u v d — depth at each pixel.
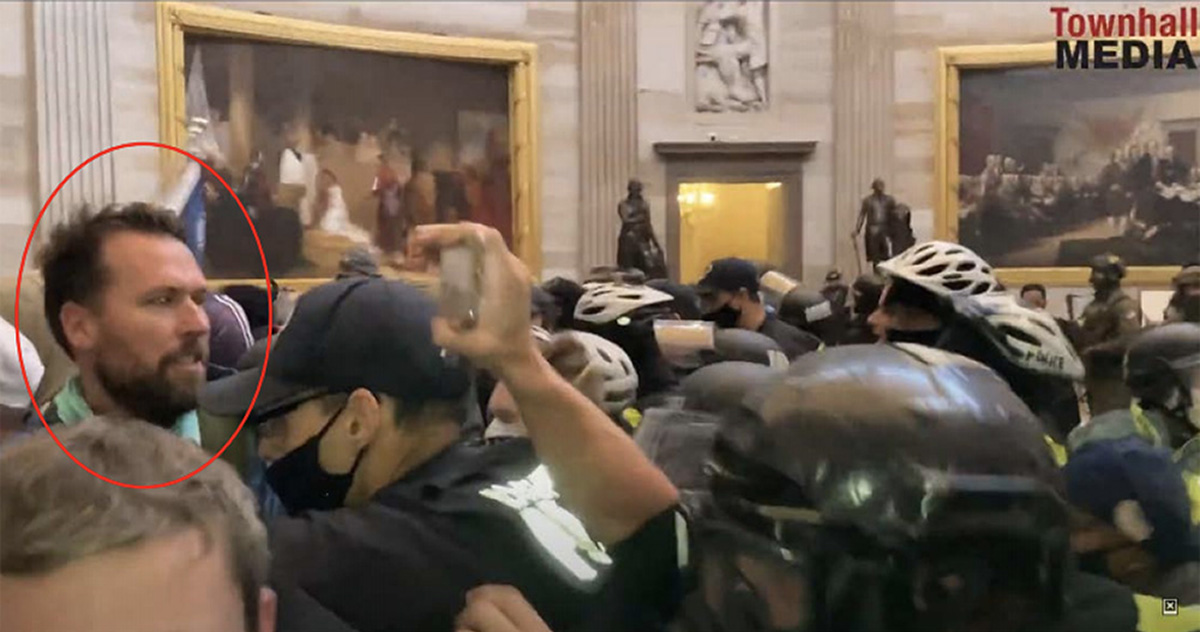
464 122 12.11
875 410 1.16
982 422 1.16
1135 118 9.12
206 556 1.04
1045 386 1.89
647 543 1.25
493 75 12.30
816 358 1.28
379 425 1.26
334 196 11.12
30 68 8.84
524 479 1.29
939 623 1.12
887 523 1.12
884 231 11.22
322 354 1.25
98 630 0.99
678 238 12.68
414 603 1.22
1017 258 11.78
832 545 1.14
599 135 12.59
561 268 12.42
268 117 10.82
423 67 11.86
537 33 12.44
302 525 1.24
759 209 12.77
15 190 8.70
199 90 10.38
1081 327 2.99
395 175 11.58
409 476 1.28
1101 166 10.77
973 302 1.96
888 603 1.12
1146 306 3.08
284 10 11.04
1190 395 1.87
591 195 12.55
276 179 10.73
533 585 1.24
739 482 1.21
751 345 2.06
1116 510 1.48
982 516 1.12
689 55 12.89
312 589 1.22
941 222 12.24
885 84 12.48
